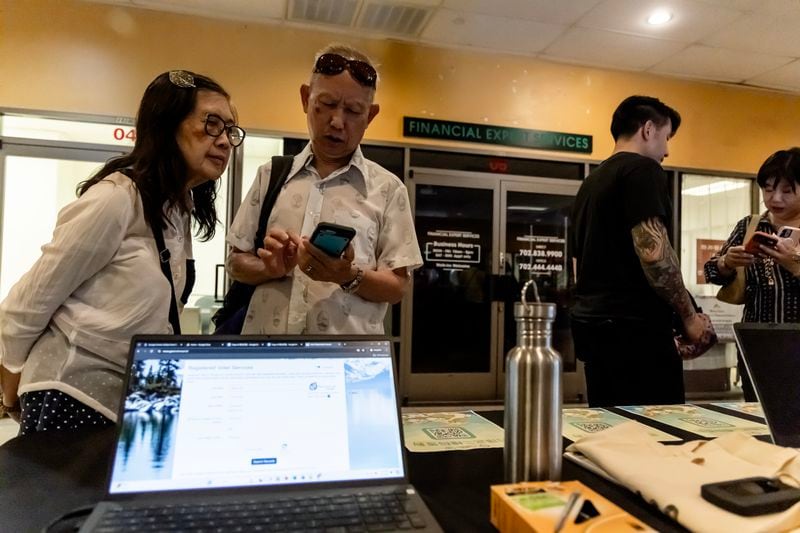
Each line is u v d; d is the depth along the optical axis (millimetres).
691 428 1120
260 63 3939
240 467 688
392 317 4348
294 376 759
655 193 1569
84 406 994
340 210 1308
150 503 639
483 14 3752
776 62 4465
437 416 1199
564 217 4703
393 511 647
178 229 1185
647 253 1534
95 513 612
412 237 1361
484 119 4402
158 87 1100
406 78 4234
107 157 3762
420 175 4312
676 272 1544
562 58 4469
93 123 3711
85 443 907
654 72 4738
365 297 1296
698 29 3904
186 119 1098
